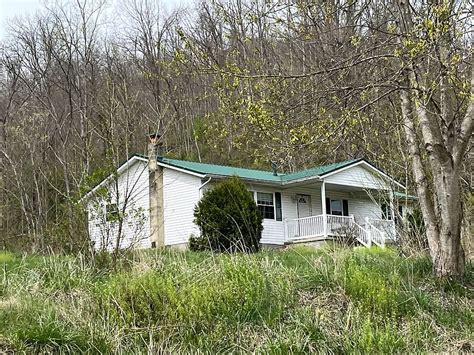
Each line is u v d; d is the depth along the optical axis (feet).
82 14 136.26
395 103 48.96
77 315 31.07
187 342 30.35
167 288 32.48
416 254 44.24
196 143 120.57
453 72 33.14
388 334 30.12
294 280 36.99
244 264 36.37
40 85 133.69
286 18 37.40
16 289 34.42
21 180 88.63
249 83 36.06
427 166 48.44
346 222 94.68
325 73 36.86
